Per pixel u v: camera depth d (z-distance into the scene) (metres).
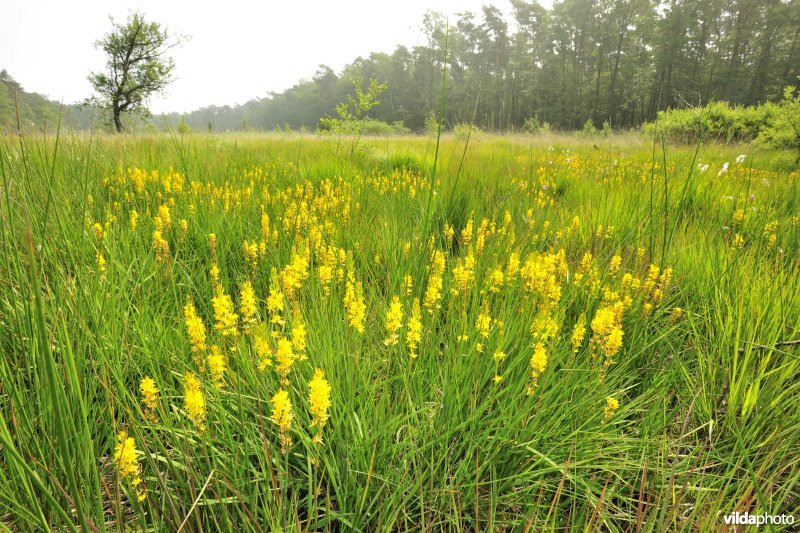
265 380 1.62
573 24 58.88
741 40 50.31
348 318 1.99
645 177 5.54
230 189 4.37
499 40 60.78
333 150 8.29
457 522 1.47
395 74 62.66
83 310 1.98
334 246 2.96
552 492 1.71
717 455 1.90
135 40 16.98
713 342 2.48
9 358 1.89
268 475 1.49
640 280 2.79
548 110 55.69
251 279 2.79
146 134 7.33
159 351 1.99
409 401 1.74
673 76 48.16
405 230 3.38
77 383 1.33
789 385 2.23
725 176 5.95
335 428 1.67
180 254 3.15
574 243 3.64
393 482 1.54
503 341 2.09
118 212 3.52
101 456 1.63
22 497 1.39
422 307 2.35
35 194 2.92
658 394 2.09
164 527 1.37
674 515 1.43
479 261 2.87
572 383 2.05
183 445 1.57
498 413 1.93
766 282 2.76
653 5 50.72
